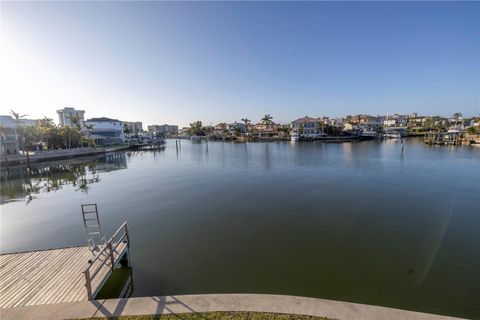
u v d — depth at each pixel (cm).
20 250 1224
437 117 13625
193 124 15838
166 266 981
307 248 1112
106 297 793
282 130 11662
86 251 952
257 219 1488
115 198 2145
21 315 516
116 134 9206
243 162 4206
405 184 2317
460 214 1507
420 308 736
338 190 2133
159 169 3772
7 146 4578
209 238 1241
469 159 4009
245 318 472
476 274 895
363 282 862
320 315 472
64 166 4291
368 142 8475
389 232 1266
